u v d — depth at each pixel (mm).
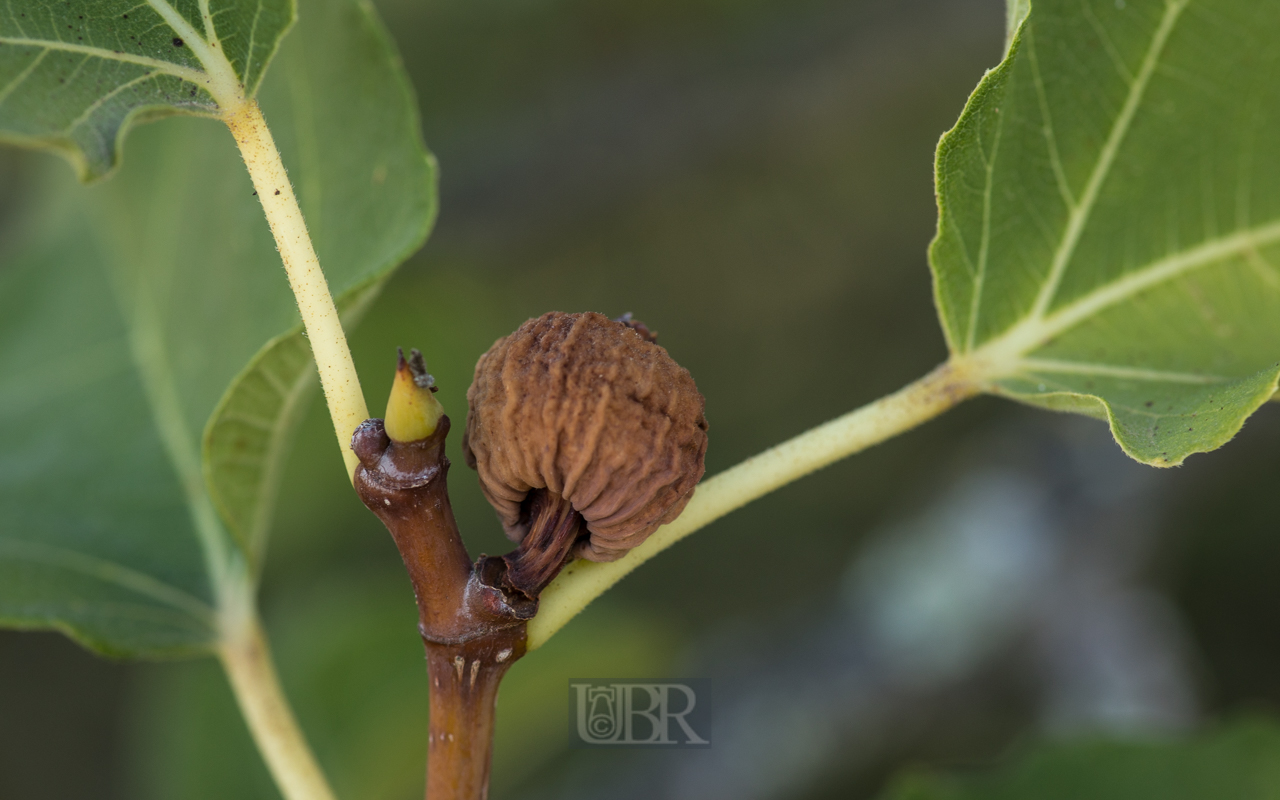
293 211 454
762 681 1084
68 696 1194
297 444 978
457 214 1225
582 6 1243
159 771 716
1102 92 482
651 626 654
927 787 590
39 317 610
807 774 1008
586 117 1251
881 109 1263
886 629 1045
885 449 1322
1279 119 481
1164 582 1013
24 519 542
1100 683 941
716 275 1282
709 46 1280
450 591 457
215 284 553
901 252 1292
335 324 453
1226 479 1077
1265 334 482
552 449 453
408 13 1220
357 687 671
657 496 455
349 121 508
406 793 695
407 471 453
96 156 475
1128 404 478
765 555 1302
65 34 464
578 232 1245
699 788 1014
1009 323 480
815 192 1285
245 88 463
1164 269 484
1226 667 1097
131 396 561
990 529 1047
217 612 525
